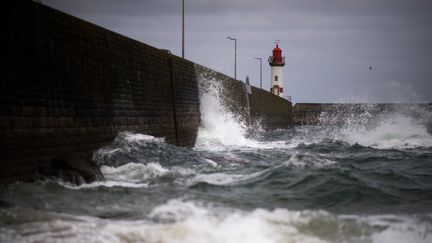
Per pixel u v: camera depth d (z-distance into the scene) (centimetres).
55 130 2145
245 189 2011
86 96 2466
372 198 1931
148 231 1262
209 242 1196
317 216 1428
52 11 2219
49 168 1967
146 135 3083
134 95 3091
